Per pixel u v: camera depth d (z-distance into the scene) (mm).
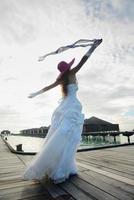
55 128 2691
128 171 3123
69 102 2742
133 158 4539
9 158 5219
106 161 4184
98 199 1937
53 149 2502
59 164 2525
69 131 2605
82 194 2092
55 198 2020
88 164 3816
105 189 2229
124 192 2117
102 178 2699
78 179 2664
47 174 2541
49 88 2863
